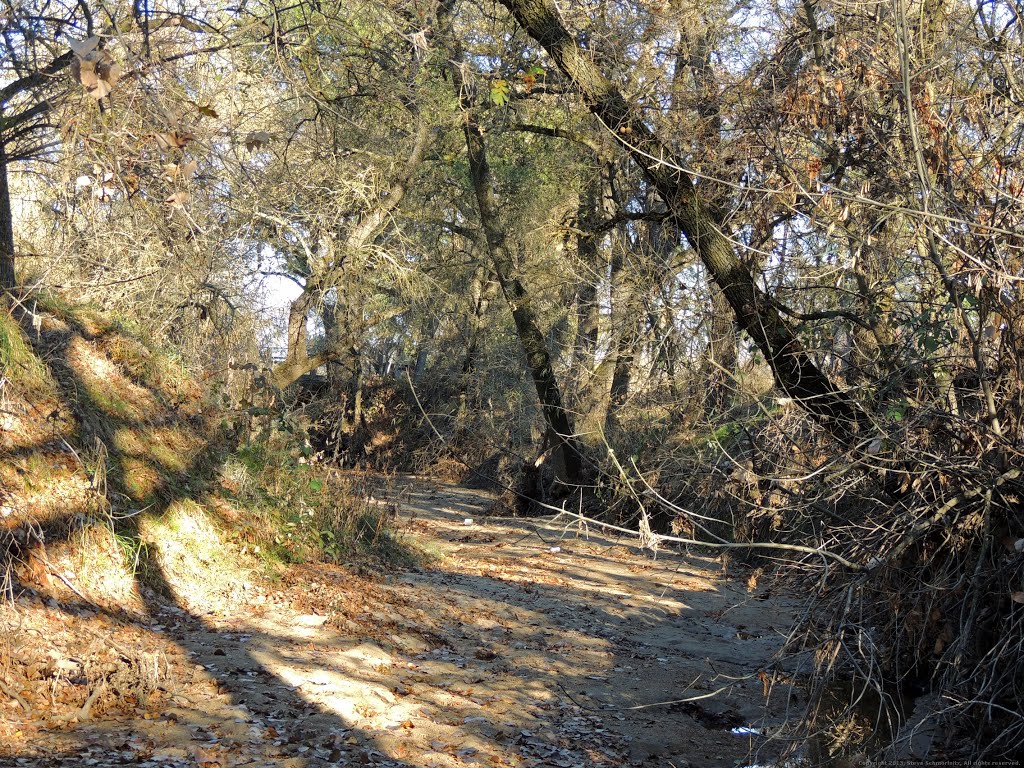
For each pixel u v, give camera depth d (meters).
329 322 26.95
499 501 22.28
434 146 19.53
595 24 11.59
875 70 7.52
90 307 11.47
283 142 11.79
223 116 9.63
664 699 8.94
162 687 7.02
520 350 28.48
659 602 13.20
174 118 5.32
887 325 8.24
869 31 7.88
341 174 15.33
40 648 6.92
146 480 9.95
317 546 11.95
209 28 7.60
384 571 12.45
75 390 9.87
